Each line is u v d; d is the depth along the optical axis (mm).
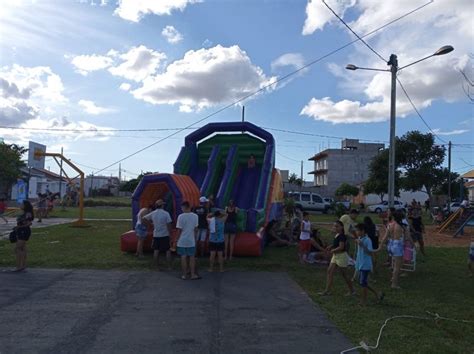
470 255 11695
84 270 11352
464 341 6434
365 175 82812
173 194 13703
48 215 32812
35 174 60562
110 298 8570
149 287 9594
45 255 13305
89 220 28688
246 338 6375
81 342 6098
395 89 17844
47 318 7211
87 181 104312
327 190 81562
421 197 72438
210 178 16406
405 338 6465
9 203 45781
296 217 16812
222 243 11602
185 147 17703
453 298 9078
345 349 5980
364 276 8469
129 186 91250
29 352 5707
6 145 46656
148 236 13570
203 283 10102
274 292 9320
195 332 6609
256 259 13320
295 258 13688
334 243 9195
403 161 47188
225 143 18266
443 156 46469
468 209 25312
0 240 16906
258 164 17922
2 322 6980
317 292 9359
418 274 11789
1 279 10195
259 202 15258
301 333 6629
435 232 26422
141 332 6566
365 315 7641
